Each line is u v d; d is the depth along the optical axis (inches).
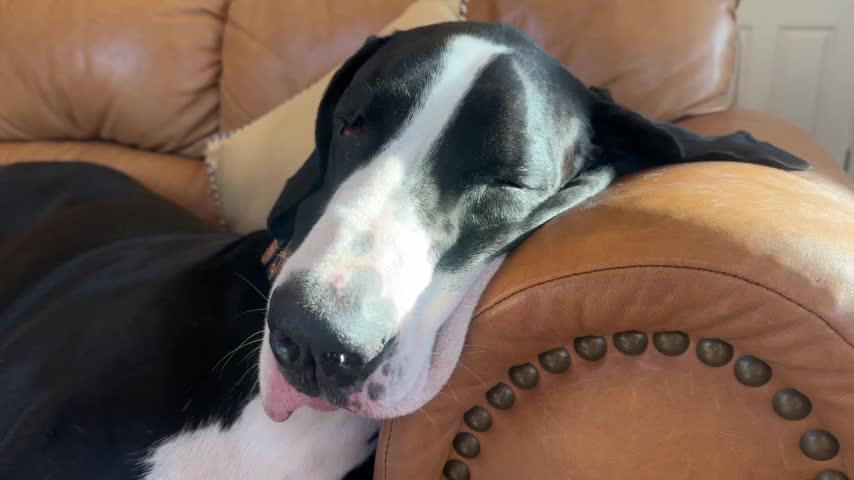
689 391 25.3
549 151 33.1
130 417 35.1
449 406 28.6
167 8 67.6
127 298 40.8
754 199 26.0
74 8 69.0
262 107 63.9
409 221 29.5
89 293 43.1
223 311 38.2
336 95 39.3
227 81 66.0
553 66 36.0
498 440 29.3
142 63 67.5
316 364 26.6
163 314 38.5
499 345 27.2
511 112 31.5
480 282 30.6
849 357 21.2
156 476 35.2
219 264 40.9
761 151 36.2
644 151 37.1
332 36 61.6
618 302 24.5
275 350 27.5
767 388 24.0
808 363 22.1
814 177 36.4
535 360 27.7
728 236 23.1
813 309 21.4
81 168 62.7
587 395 27.2
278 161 57.6
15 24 70.3
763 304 22.0
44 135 73.5
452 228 30.7
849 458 22.9
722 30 55.0
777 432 24.2
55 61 68.8
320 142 39.2
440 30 35.5
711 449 25.5
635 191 29.4
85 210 54.8
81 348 38.5
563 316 25.7
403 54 34.2
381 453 30.7
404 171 30.9
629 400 26.4
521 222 32.2
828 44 86.8
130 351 37.1
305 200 38.7
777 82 90.6
